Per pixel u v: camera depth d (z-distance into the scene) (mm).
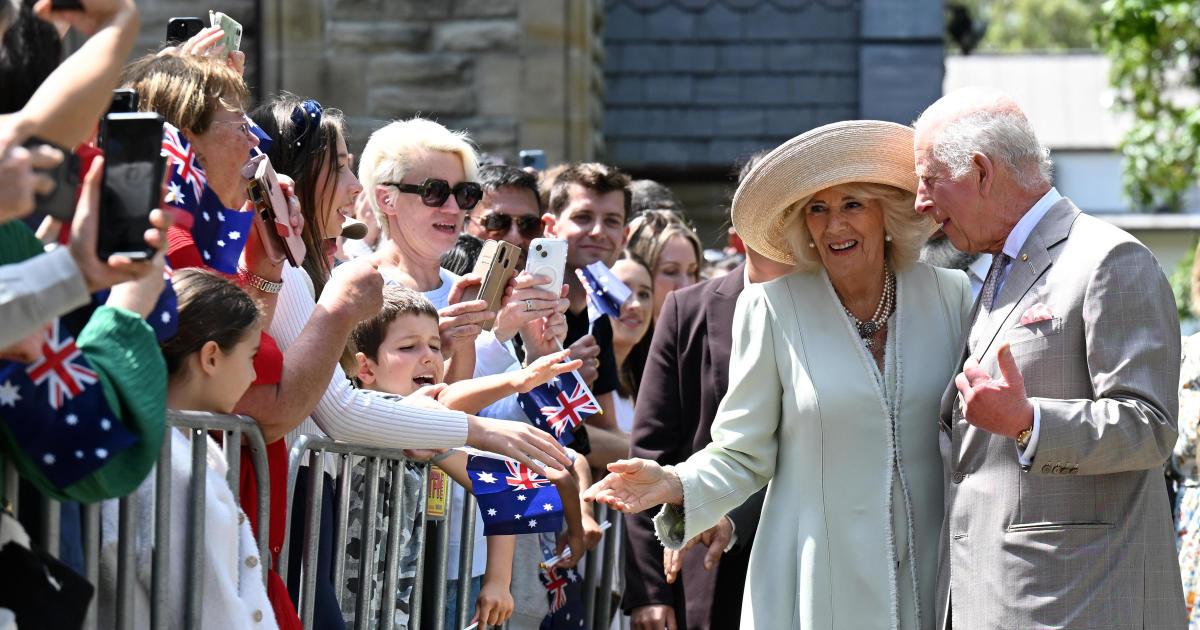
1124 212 56438
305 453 5492
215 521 4539
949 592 6004
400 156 7426
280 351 5270
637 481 6285
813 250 6652
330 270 6441
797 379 6414
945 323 6547
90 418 3803
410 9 14672
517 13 14695
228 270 5090
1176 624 5785
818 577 6223
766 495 6684
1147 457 5570
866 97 19172
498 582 7094
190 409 4637
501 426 6027
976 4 81125
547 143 14727
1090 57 62500
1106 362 5625
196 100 5141
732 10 20000
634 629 7688
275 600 5000
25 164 3424
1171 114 21844
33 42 3961
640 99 19625
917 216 6473
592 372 7578
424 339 6551
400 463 6094
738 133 19484
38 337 3777
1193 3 19625
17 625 3674
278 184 5520
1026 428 5516
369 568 5836
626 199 9047
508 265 7141
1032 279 5891
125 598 4246
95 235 3684
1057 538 5676
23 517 4043
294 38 14570
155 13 14555
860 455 6293
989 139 5906
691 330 7703
